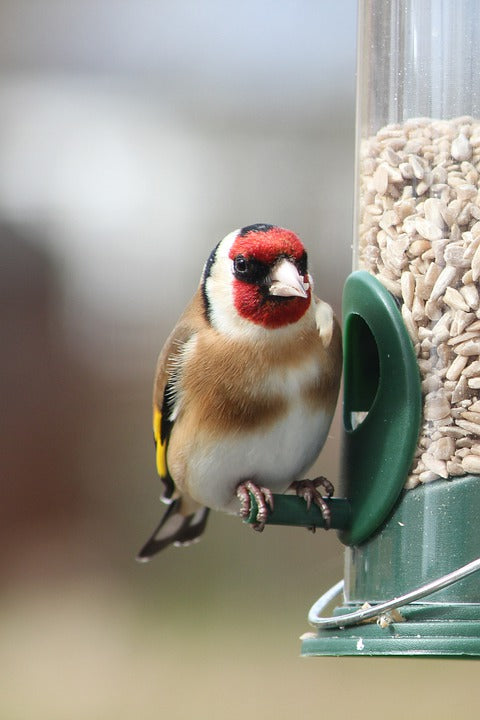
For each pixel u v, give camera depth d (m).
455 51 6.18
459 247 5.98
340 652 5.72
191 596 12.72
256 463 6.38
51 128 14.70
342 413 6.41
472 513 5.82
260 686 10.96
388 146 6.21
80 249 14.27
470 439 5.86
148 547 8.38
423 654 5.54
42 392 13.88
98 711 10.66
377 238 6.19
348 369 6.39
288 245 6.23
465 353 5.89
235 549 12.75
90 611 12.89
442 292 5.96
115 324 14.07
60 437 13.80
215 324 6.42
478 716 10.28
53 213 14.34
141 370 13.99
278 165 14.17
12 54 15.02
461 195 6.02
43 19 15.06
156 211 14.28
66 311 14.09
